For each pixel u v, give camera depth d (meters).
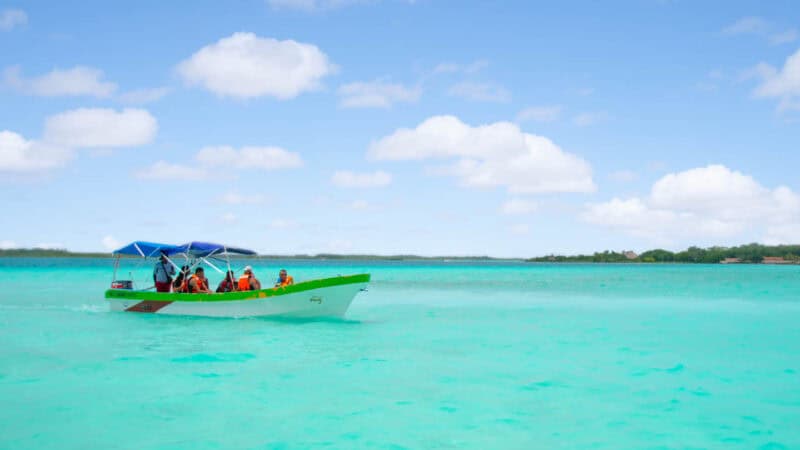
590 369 11.88
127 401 9.23
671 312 23.45
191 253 20.84
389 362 12.38
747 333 17.23
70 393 9.65
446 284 47.59
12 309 22.50
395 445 7.38
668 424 8.29
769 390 10.18
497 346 14.52
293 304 18.27
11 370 11.30
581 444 7.47
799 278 62.50
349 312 23.19
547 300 29.91
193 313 19.42
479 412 8.75
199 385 10.21
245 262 120.38
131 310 20.77
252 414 8.61
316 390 9.95
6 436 7.62
